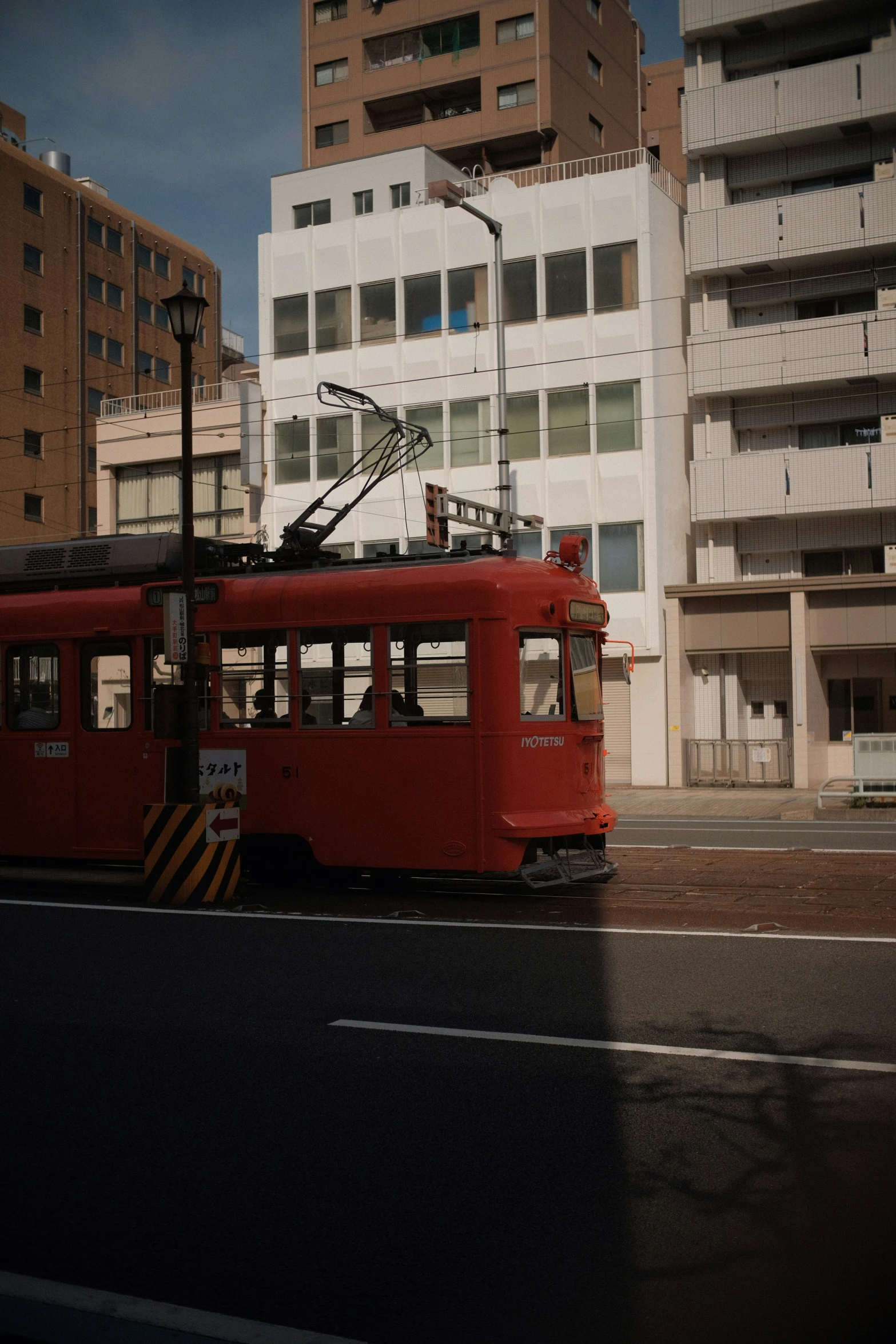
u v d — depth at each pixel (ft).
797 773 93.20
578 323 100.89
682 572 103.09
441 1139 16.58
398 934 31.53
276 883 42.14
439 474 105.29
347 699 38.81
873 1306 11.78
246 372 152.25
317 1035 21.81
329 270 110.22
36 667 44.29
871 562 95.40
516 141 151.02
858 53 97.91
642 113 172.45
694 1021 22.11
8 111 202.69
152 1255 13.35
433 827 37.22
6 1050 21.34
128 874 47.75
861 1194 14.38
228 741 40.55
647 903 35.86
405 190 123.54
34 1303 12.15
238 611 40.65
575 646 39.42
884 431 91.81
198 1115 17.87
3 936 32.24
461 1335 11.51
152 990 25.57
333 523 53.11
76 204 188.24
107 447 119.85
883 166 94.84
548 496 101.45
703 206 100.68
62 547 45.98
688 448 105.91
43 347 181.27
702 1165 15.38
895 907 33.94
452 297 105.50
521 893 38.78
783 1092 18.04
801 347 93.71
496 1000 23.99
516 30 149.89
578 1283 12.43
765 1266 12.65
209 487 115.65
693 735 99.30
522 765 36.86
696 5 98.99
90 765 42.93
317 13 161.79
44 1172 15.80
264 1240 13.65
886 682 95.40
